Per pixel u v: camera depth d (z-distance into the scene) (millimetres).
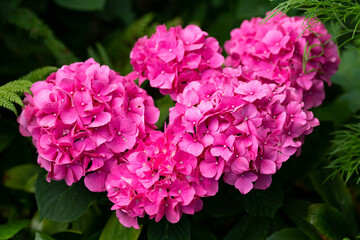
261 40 933
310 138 968
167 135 836
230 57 981
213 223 974
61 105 817
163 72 884
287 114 844
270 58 915
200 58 886
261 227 940
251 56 929
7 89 888
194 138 826
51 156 826
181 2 1454
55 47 1155
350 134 991
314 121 860
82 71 838
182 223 876
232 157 822
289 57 900
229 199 930
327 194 958
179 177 830
